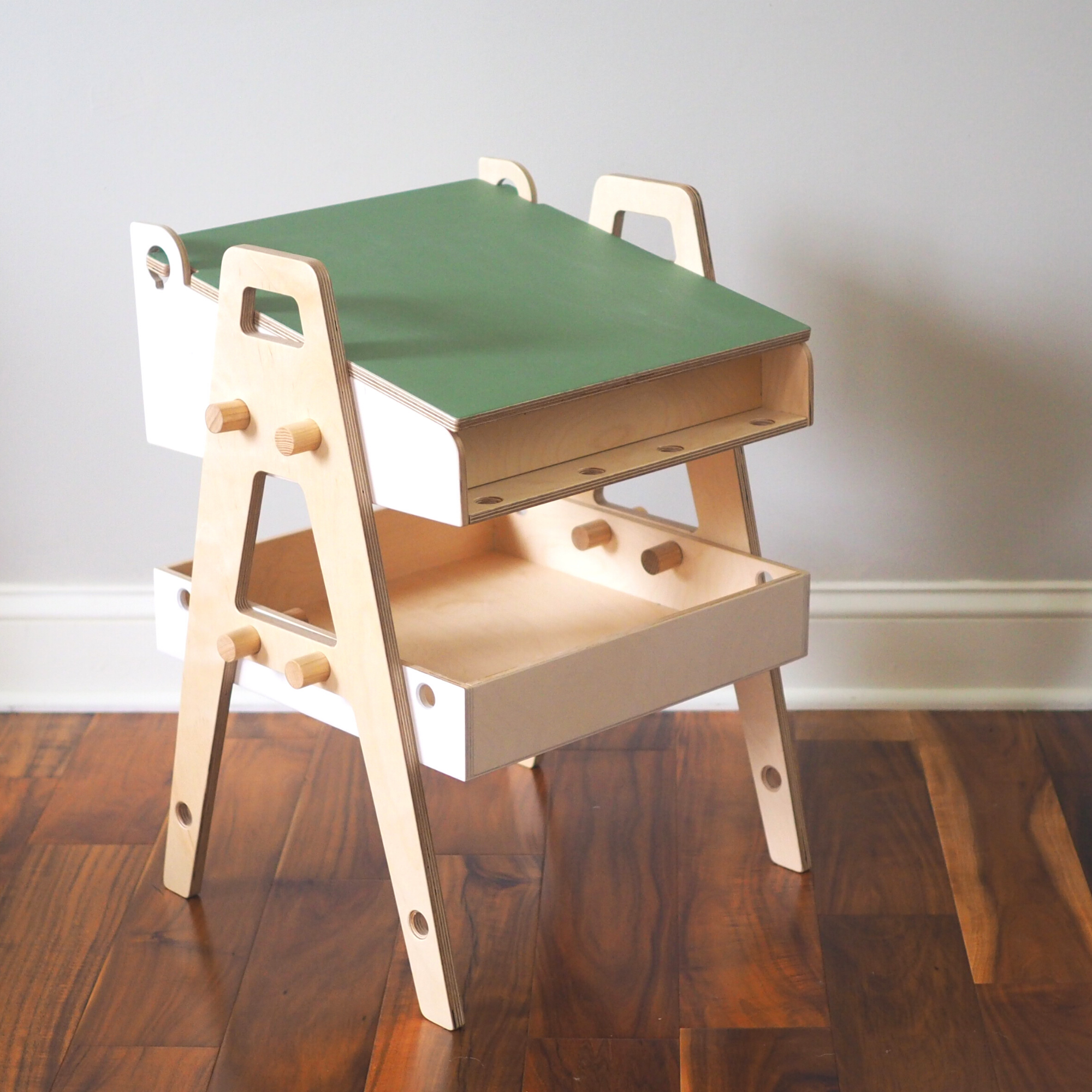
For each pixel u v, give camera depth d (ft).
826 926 4.72
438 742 3.97
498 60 5.52
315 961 4.57
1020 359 5.76
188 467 6.02
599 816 5.39
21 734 6.06
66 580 6.21
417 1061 4.13
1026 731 5.98
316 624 4.99
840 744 5.90
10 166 5.65
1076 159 5.49
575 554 5.33
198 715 4.64
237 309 4.03
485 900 4.88
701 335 4.26
